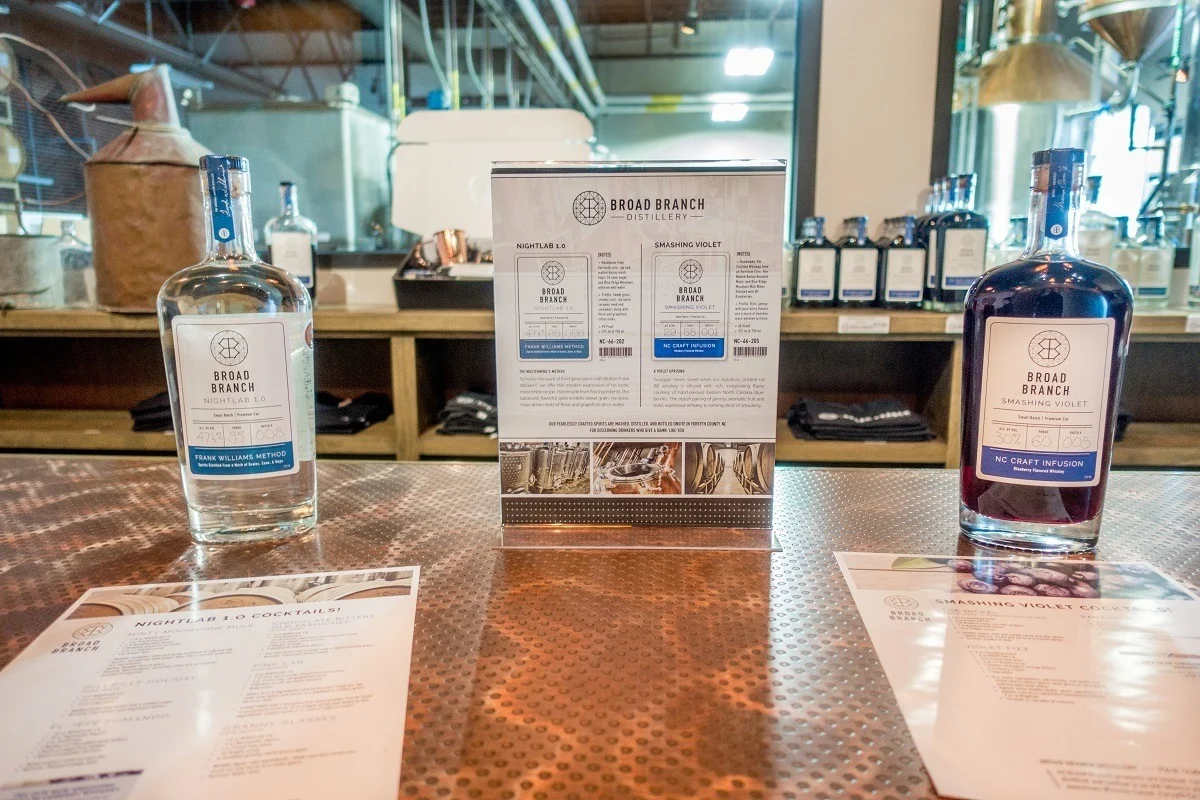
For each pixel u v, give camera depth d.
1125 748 0.38
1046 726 0.39
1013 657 0.46
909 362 2.24
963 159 2.35
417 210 2.28
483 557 0.61
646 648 0.47
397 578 0.57
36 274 2.01
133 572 0.58
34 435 2.04
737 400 0.65
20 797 0.34
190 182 1.78
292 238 2.04
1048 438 0.60
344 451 1.97
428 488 0.79
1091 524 0.61
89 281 2.34
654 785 0.35
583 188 0.62
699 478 0.66
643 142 6.61
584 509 0.67
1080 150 0.57
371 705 0.41
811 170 2.28
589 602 0.54
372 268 2.41
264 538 0.65
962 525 0.66
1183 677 0.44
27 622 0.50
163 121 1.78
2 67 1.99
